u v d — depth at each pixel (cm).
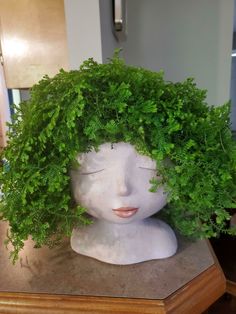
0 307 37
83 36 73
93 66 34
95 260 44
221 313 88
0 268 43
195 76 137
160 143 33
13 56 80
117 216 39
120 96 32
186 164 34
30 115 34
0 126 113
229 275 76
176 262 43
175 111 33
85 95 32
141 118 32
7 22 77
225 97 136
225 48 131
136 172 37
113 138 34
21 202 36
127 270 41
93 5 71
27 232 38
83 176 38
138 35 135
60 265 43
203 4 128
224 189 36
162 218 49
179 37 133
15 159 35
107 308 35
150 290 37
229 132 36
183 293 37
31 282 40
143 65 138
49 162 36
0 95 116
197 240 49
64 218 40
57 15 75
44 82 36
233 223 60
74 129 33
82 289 38
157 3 131
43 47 78
